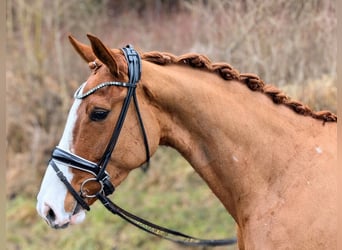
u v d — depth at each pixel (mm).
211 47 7121
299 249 2717
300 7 6141
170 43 8992
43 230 7449
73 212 2830
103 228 7195
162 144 2998
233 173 2906
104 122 2795
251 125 2895
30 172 8602
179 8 9969
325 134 2949
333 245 2697
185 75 2938
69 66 9320
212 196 7469
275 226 2781
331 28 5977
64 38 9688
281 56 6176
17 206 8008
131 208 7508
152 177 8070
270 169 2875
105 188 2861
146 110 2857
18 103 9055
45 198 2814
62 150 2828
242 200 2916
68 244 7047
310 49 6094
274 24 6223
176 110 2898
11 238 7297
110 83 2803
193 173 7973
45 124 8953
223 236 6633
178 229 6957
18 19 9531
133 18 10344
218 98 2906
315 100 5602
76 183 2822
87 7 10109
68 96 9117
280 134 2910
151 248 6723
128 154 2844
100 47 2734
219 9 7344
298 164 2855
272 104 2973
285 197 2812
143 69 2871
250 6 6492
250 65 6422
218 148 2902
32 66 9172
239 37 6590
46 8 9523
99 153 2811
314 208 2742
